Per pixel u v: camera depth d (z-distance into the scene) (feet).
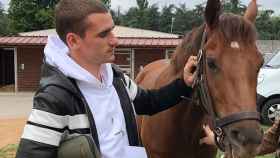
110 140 6.58
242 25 7.89
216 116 7.93
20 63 73.77
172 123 10.36
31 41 71.36
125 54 72.43
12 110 48.06
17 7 125.80
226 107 7.59
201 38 8.96
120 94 7.14
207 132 9.94
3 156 24.57
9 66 82.23
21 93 71.05
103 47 6.63
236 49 7.70
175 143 10.53
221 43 7.84
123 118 6.96
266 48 79.25
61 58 6.49
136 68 72.49
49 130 6.14
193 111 9.77
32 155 6.05
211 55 7.88
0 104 54.49
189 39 9.59
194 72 8.69
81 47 6.64
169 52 71.56
